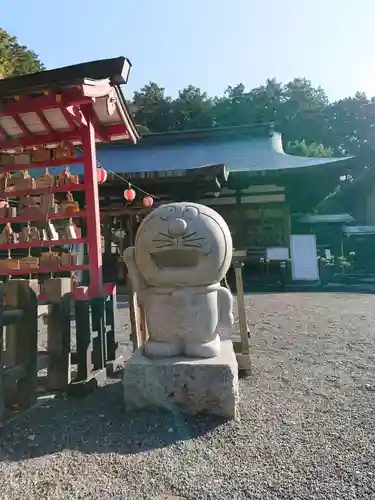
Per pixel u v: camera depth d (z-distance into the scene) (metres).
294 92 40.94
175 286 3.01
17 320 2.94
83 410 3.01
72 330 6.34
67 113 4.50
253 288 12.66
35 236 4.93
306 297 10.20
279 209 14.55
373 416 2.83
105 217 13.84
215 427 2.67
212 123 38.25
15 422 2.79
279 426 2.68
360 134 39.12
